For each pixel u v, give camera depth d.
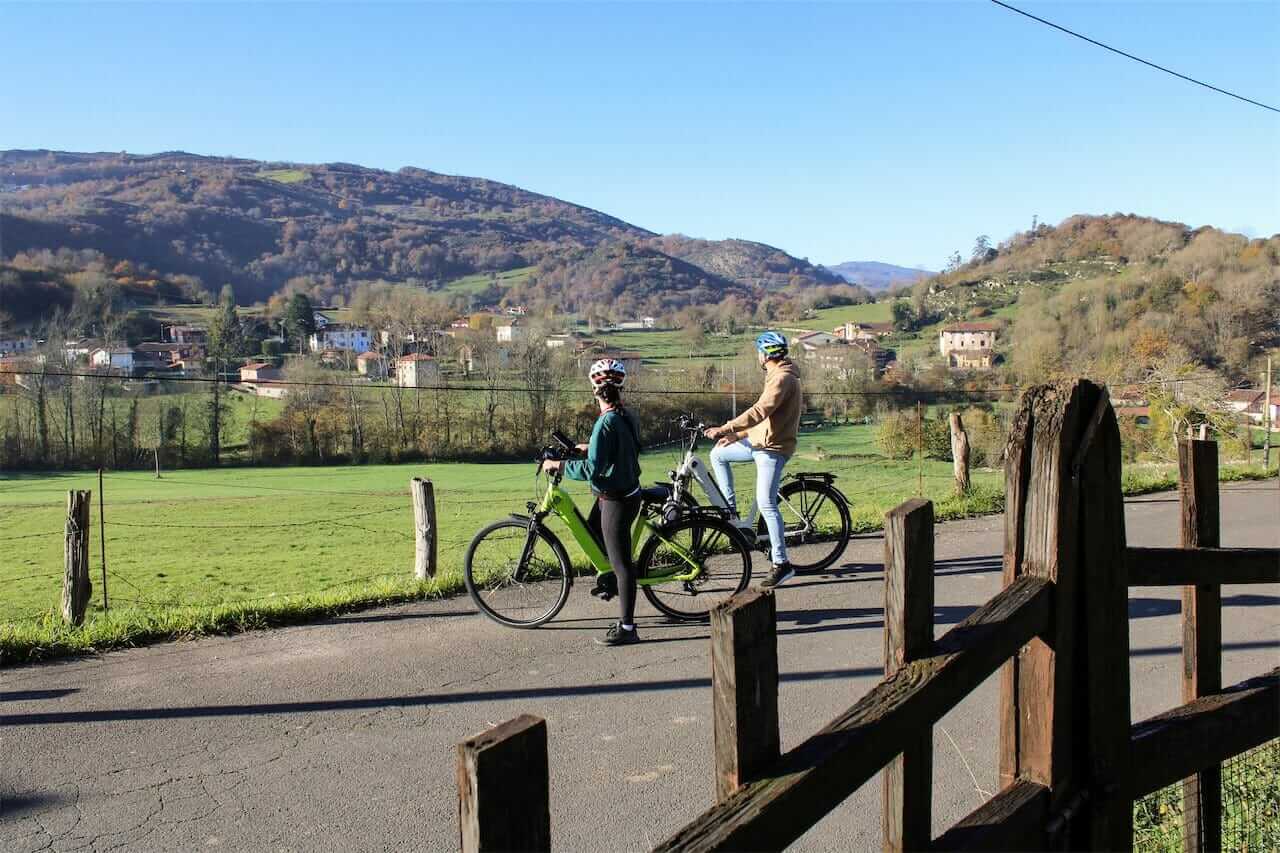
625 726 4.98
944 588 7.86
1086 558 2.29
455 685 5.55
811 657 6.08
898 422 32.56
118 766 4.46
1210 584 3.06
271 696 5.35
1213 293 46.69
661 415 39.47
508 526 6.95
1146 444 27.23
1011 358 52.38
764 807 1.62
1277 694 3.15
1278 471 16.31
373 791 4.23
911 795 2.02
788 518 8.46
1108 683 2.35
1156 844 3.58
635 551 7.15
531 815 1.35
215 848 3.74
